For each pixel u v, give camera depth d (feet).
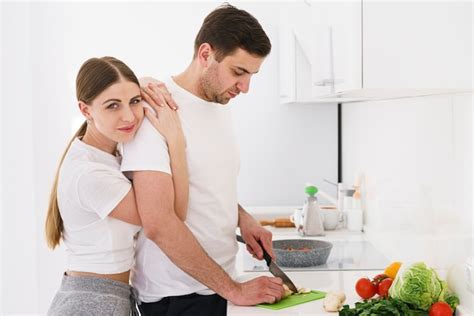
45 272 11.47
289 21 9.66
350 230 9.23
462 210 5.01
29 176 10.90
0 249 10.62
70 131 11.70
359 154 9.82
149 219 5.12
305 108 12.03
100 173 5.21
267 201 12.16
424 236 6.03
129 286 5.71
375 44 4.52
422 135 6.11
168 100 5.41
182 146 5.32
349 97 7.25
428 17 4.50
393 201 7.32
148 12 11.90
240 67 5.20
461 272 5.01
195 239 5.27
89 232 5.45
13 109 10.71
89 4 11.75
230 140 5.84
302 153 12.10
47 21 11.62
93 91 5.11
